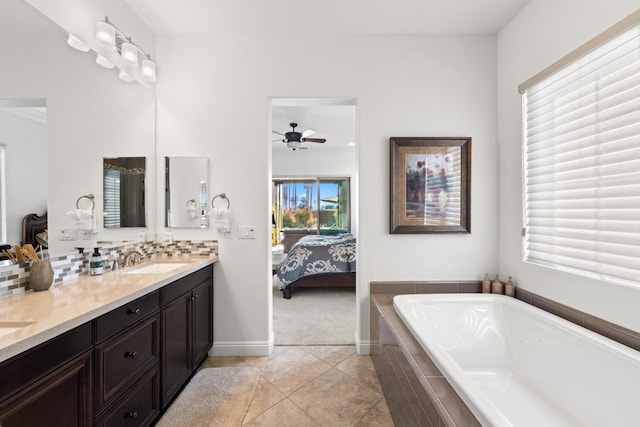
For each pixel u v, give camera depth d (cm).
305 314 344
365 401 186
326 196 702
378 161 250
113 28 186
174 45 245
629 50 146
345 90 249
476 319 212
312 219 705
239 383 206
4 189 132
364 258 251
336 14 222
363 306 251
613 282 152
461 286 250
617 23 143
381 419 170
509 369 195
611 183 156
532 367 179
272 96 247
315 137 566
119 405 135
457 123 250
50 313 113
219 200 247
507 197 238
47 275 146
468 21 233
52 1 157
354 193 695
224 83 246
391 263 252
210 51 246
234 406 181
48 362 100
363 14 222
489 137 250
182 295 195
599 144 162
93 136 186
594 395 141
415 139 245
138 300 150
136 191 226
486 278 242
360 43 248
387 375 181
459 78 249
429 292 250
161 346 170
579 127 174
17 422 90
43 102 152
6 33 133
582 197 173
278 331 294
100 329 124
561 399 157
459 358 199
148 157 239
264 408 180
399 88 249
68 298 133
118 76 208
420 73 249
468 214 248
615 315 151
